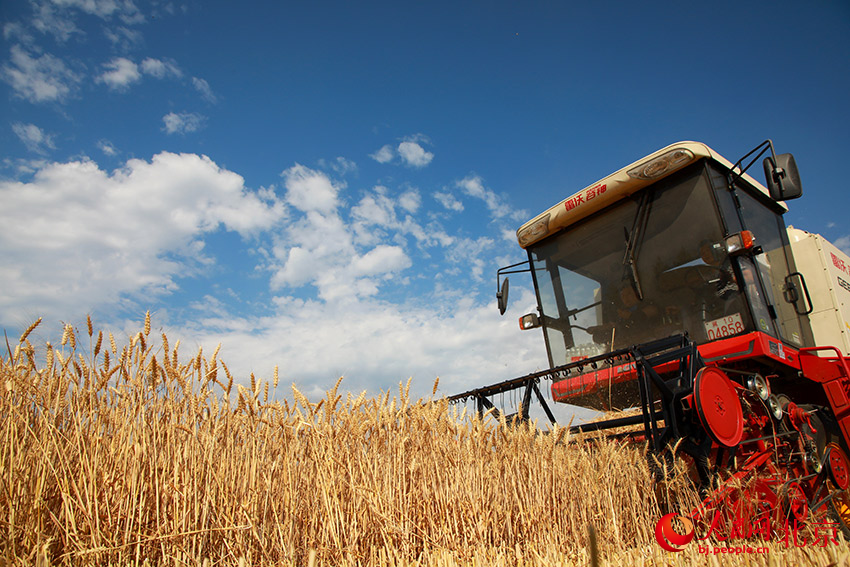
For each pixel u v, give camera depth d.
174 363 3.18
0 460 2.61
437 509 4.12
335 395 3.81
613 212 6.81
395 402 4.37
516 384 6.52
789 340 6.41
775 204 7.29
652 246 6.36
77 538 2.61
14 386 2.75
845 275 7.62
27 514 2.63
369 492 3.70
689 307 5.98
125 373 3.05
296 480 3.58
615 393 6.29
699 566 3.49
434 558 3.69
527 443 4.82
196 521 2.96
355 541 3.54
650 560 3.69
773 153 5.48
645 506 4.77
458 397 7.09
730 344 5.48
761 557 3.48
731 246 5.62
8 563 2.42
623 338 6.52
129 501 2.82
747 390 5.02
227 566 3.05
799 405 6.20
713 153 6.04
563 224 7.29
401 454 4.11
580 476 4.94
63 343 2.93
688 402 4.68
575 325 7.06
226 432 3.39
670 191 6.28
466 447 4.50
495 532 4.24
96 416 2.96
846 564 3.12
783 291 6.76
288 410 3.72
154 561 2.89
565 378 6.78
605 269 6.82
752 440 4.83
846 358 6.03
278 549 3.26
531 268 7.79
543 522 4.46
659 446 4.73
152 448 3.02
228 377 3.40
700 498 4.50
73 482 2.68
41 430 2.82
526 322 7.68
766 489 4.59
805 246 7.39
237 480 3.30
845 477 5.64
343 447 3.80
